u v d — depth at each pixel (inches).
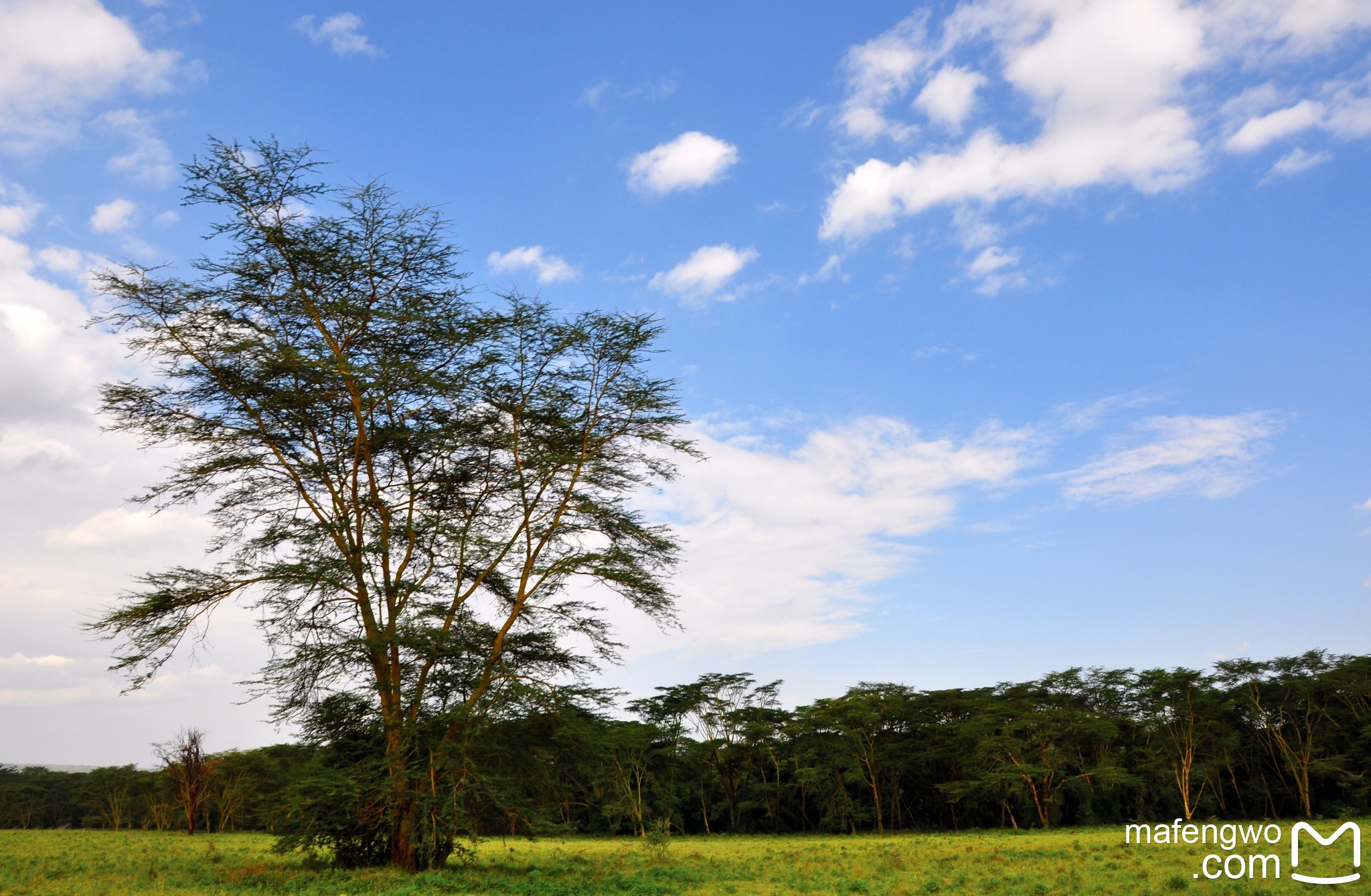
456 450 1050.1
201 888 848.3
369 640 928.3
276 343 943.0
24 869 1040.2
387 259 1016.9
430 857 970.7
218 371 978.7
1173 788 2970.0
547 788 1106.1
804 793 3243.1
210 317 967.6
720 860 1330.0
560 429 1063.0
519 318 1033.5
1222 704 2965.1
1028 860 1187.3
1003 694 3262.8
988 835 2384.4
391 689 964.6
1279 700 3053.6
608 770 2714.1
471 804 962.1
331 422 1021.2
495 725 992.2
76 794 3978.8
